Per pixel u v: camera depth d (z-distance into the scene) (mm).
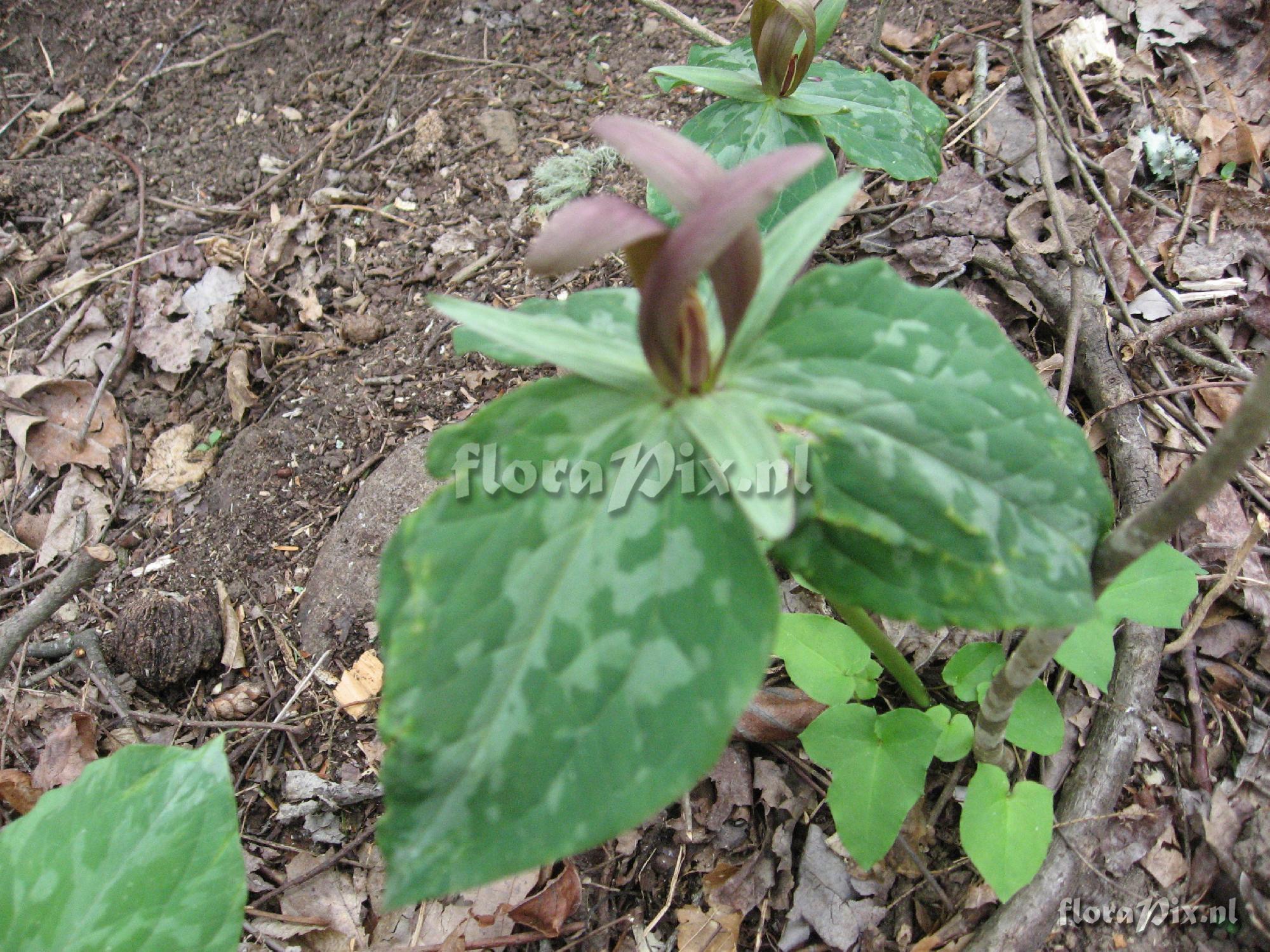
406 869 197
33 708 408
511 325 228
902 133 412
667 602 208
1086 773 340
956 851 346
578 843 196
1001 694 293
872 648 327
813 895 344
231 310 522
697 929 342
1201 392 432
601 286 492
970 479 220
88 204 582
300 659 416
